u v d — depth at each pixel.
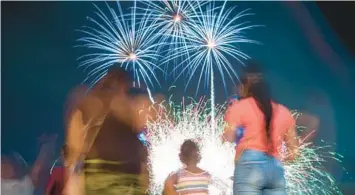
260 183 3.96
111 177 3.69
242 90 4.12
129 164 3.74
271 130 3.98
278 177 3.99
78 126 3.71
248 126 3.98
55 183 4.99
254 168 3.95
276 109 4.04
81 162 3.72
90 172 3.69
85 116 3.71
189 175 4.68
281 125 4.02
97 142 3.71
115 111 3.73
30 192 5.78
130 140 3.75
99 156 3.70
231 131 4.04
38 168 6.60
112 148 3.71
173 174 4.76
